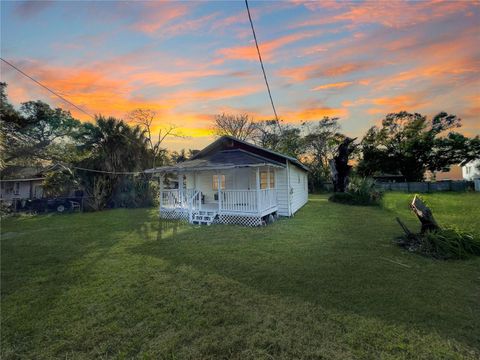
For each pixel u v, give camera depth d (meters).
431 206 12.80
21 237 8.38
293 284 4.12
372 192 16.00
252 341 2.69
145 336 2.85
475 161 28.03
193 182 13.53
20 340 2.84
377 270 4.65
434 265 4.88
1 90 17.34
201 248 6.49
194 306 3.49
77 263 5.52
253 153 12.55
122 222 11.03
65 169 16.92
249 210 9.52
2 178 20.31
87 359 2.50
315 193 28.11
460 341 2.60
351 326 2.90
